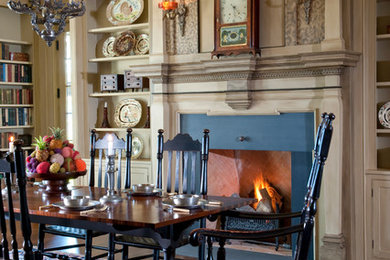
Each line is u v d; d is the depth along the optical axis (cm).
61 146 381
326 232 452
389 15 475
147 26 586
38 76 705
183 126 534
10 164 262
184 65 509
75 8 343
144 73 532
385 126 459
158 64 516
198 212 295
